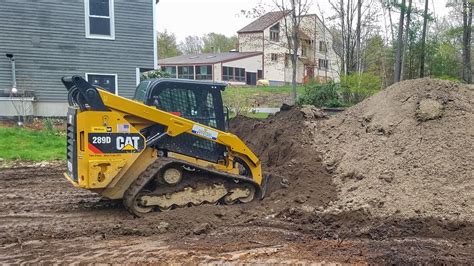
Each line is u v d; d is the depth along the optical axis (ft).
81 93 22.03
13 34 58.13
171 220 22.11
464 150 25.21
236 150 25.41
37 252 18.72
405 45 89.10
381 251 18.44
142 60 65.57
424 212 22.06
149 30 65.62
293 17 75.82
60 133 52.70
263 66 152.76
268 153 33.19
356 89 73.26
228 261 17.65
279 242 19.66
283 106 40.50
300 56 111.65
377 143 27.61
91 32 62.23
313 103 68.39
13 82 58.34
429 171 24.38
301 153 29.63
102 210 25.45
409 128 27.63
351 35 89.81
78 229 21.81
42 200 28.07
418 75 95.66
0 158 41.50
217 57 160.97
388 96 32.01
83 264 17.48
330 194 25.13
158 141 23.79
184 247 19.13
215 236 20.43
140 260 17.83
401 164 25.30
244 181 25.16
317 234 20.68
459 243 19.53
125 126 22.70
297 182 26.53
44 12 59.36
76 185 22.74
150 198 23.24
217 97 25.59
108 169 22.44
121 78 64.49
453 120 27.35
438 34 110.22
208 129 24.77
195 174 24.38
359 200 23.67
